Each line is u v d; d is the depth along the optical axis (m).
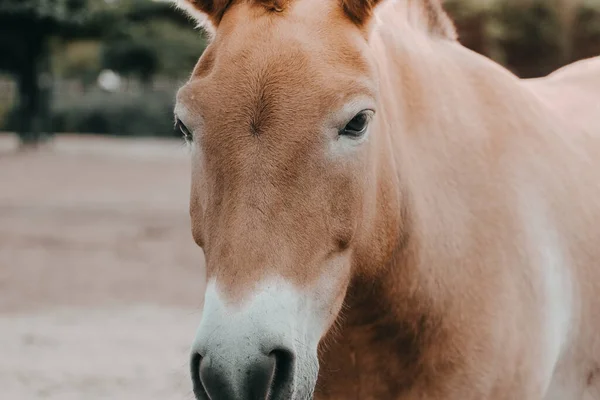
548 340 3.39
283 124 2.58
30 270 11.56
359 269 2.96
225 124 2.59
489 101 3.57
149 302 9.88
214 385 2.44
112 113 45.41
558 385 3.65
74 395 6.53
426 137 3.32
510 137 3.54
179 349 7.91
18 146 33.72
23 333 8.42
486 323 3.24
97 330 8.59
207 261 2.72
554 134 3.75
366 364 3.25
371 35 2.96
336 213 2.69
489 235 3.31
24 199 18.42
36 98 34.50
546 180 3.56
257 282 2.51
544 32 8.91
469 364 3.22
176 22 44.22
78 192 19.83
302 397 2.60
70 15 32.69
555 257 3.50
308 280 2.62
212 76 2.65
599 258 3.70
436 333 3.22
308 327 2.65
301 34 2.69
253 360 2.43
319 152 2.61
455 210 3.30
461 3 8.67
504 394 3.28
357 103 2.65
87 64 50.81
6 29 33.03
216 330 2.47
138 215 16.56
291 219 2.58
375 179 2.89
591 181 3.80
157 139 45.00
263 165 2.57
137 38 42.78
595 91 4.35
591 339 3.71
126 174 24.39
